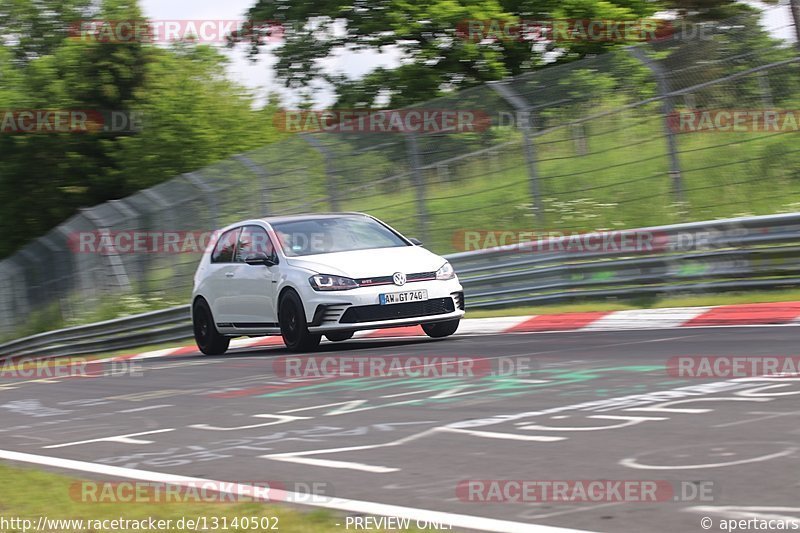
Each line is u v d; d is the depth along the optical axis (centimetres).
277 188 5816
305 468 1692
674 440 1644
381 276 3603
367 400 2412
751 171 5075
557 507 1293
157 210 6888
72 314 8075
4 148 12250
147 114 11675
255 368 3438
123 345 6838
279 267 3850
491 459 1633
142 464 1859
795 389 2014
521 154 4944
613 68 4731
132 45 12062
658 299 4175
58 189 12075
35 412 2908
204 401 2716
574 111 4781
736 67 4469
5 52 14200
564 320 3938
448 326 3891
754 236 3878
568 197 5569
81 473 1819
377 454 1758
